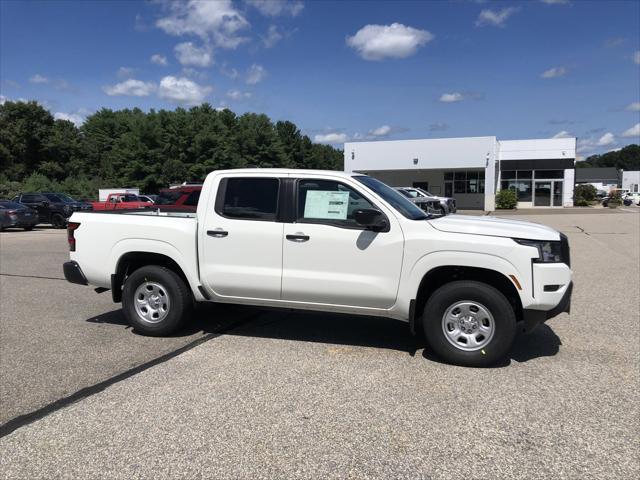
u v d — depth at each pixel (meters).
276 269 5.30
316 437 3.53
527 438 3.49
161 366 4.92
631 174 100.06
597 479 3.02
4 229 24.73
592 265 11.15
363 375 4.65
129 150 66.00
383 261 4.97
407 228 4.94
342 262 5.09
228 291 5.53
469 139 39.69
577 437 3.50
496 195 43.06
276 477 3.06
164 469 3.15
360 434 3.56
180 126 68.25
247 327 6.25
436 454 3.30
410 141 40.84
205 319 6.63
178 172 65.12
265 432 3.60
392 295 4.99
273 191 5.38
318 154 94.19
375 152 41.78
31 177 57.53
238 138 74.69
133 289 5.89
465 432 3.58
